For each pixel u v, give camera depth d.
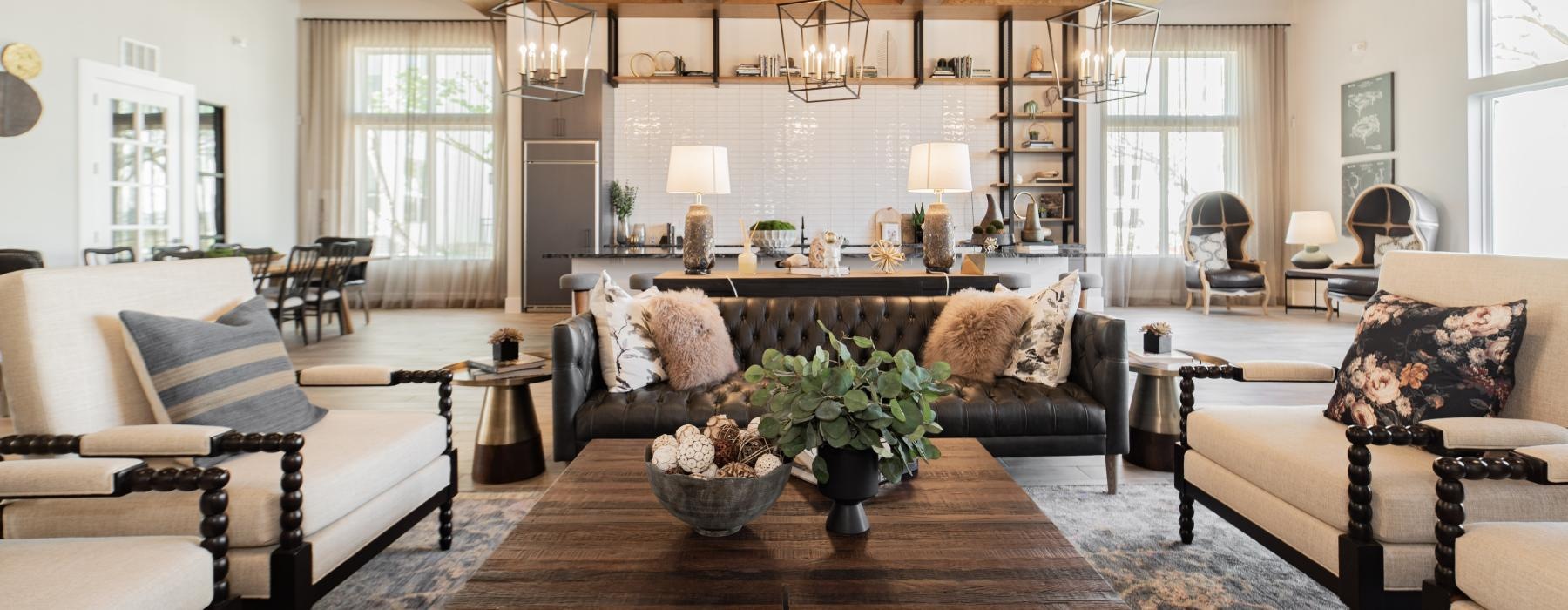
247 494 1.51
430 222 9.14
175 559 1.26
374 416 2.10
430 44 9.03
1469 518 1.50
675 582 1.24
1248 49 9.09
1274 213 9.13
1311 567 1.66
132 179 6.61
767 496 1.39
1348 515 1.55
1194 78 9.11
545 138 8.15
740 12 7.89
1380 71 7.92
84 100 6.12
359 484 1.72
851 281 3.99
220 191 7.79
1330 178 8.58
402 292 9.15
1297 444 1.79
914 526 1.47
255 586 1.49
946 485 1.69
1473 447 1.43
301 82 8.99
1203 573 2.00
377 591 1.92
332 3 8.91
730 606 1.17
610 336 2.79
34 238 5.78
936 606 1.16
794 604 1.17
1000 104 8.54
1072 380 2.88
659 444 1.45
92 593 1.12
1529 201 6.71
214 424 1.72
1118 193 9.16
